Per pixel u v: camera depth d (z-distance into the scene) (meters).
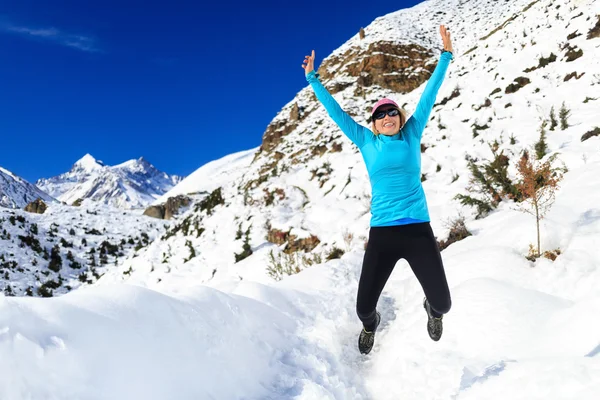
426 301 2.83
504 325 2.88
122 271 15.82
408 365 2.87
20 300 1.73
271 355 2.76
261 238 11.95
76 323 1.75
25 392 1.41
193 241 14.70
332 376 2.75
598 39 12.61
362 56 30.09
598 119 8.77
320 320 3.66
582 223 4.35
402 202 2.53
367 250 2.65
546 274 3.61
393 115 2.63
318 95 2.88
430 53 29.27
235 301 3.01
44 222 25.27
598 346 2.26
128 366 1.77
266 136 30.97
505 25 23.62
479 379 2.27
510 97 12.70
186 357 2.11
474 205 7.66
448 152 11.37
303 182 14.54
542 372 2.06
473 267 4.13
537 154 8.30
